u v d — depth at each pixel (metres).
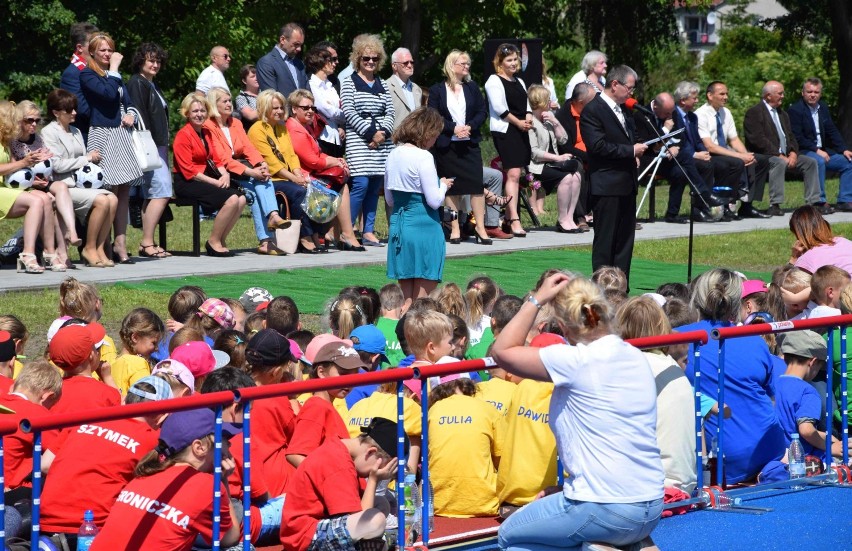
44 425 6.10
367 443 7.68
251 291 12.95
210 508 6.77
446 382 8.91
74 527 7.51
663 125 24.36
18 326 9.70
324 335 8.85
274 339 8.45
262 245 19.83
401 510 7.48
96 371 9.66
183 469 6.83
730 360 9.37
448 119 20.41
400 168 13.59
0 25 40.31
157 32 44.53
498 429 8.88
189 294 11.70
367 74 20.52
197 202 19.17
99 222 17.52
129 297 15.59
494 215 22.14
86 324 9.51
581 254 20.70
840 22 44.97
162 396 7.62
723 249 21.69
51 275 16.64
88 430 7.66
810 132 27.58
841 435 9.98
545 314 9.96
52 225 17.09
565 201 23.31
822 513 8.61
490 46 23.95
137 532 6.67
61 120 17.39
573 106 23.66
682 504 8.57
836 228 24.81
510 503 8.77
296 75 20.84
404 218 13.70
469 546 7.92
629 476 6.64
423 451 7.57
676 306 10.09
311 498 7.53
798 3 55.09
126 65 44.72
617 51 54.09
